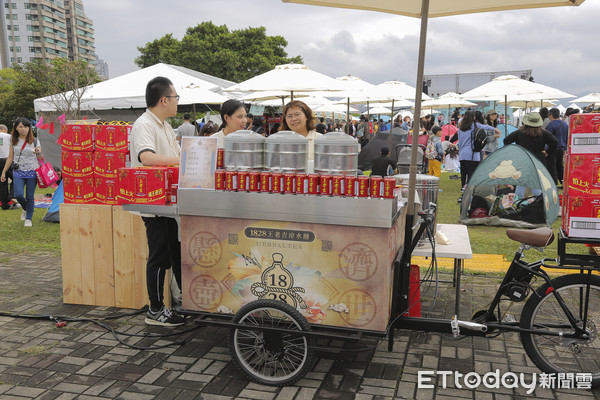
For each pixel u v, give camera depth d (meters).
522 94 10.58
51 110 12.59
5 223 8.27
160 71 11.96
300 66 7.28
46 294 4.60
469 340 3.59
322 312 2.92
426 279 4.83
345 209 2.75
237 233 2.99
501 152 7.68
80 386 2.96
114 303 4.22
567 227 2.85
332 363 3.24
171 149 3.91
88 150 4.06
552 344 3.01
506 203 7.90
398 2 3.51
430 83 26.53
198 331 3.76
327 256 2.85
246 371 3.01
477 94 10.41
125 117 12.59
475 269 5.35
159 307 3.81
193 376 3.08
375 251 2.77
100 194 4.11
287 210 2.85
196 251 3.08
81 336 3.67
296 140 2.95
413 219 3.10
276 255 2.94
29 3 152.62
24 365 3.22
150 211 3.29
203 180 3.01
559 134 11.21
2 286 4.82
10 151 7.86
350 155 2.87
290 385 2.95
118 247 4.11
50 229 7.79
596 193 2.74
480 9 3.50
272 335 2.97
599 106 20.06
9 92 43.22
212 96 10.49
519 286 2.98
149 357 3.33
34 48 155.50
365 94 11.12
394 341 3.57
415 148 3.03
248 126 11.52
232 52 35.22
